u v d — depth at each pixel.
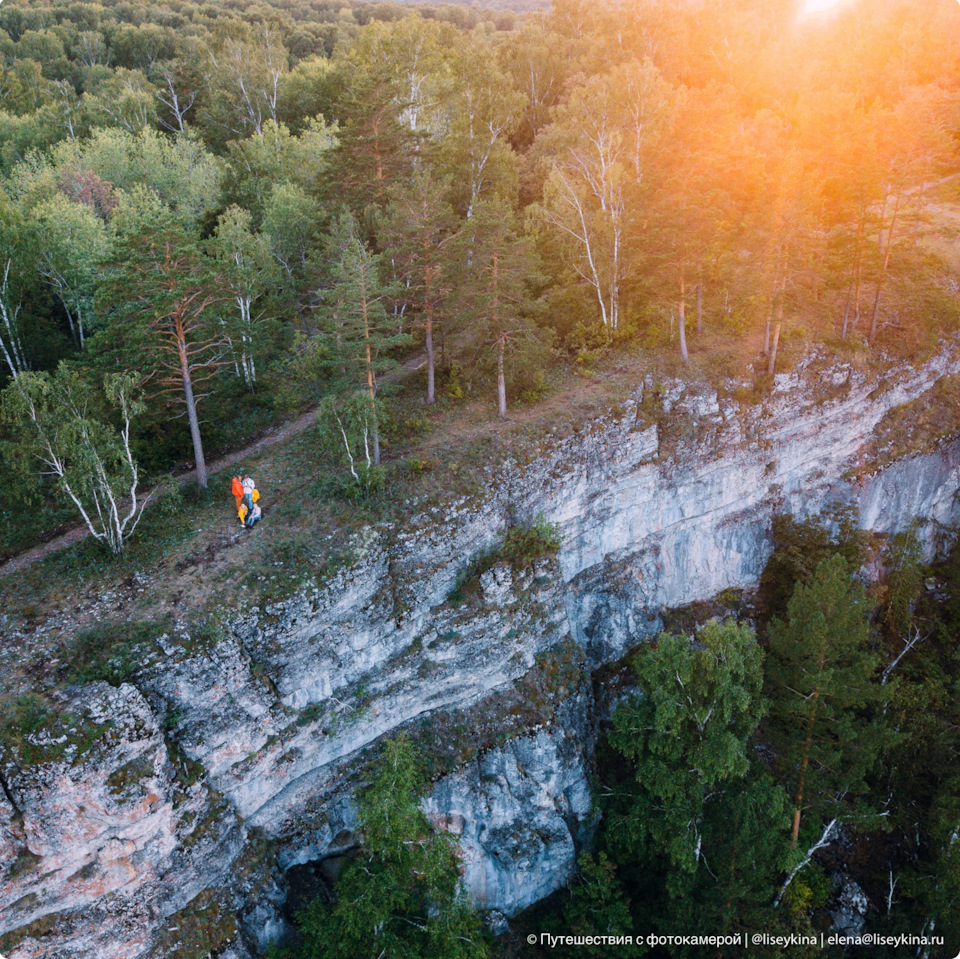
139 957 23.70
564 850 33.06
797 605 33.06
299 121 74.06
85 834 21.86
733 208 44.22
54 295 47.16
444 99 56.72
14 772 20.73
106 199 50.62
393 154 49.09
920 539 48.94
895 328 46.72
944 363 47.62
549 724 33.44
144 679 24.02
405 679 31.06
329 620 28.33
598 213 47.28
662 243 39.84
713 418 40.81
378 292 32.53
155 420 35.84
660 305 46.03
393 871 26.09
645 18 78.31
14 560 30.50
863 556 44.12
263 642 26.75
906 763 37.31
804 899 33.22
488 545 33.81
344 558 28.95
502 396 38.19
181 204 55.00
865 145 42.50
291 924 27.78
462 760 31.69
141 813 22.64
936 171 62.56
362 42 62.44
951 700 38.44
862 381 44.31
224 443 40.16
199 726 25.16
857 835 36.75
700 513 42.47
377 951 25.80
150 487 35.41
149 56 96.62
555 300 47.59
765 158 48.72
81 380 29.88
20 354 41.81
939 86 64.56
